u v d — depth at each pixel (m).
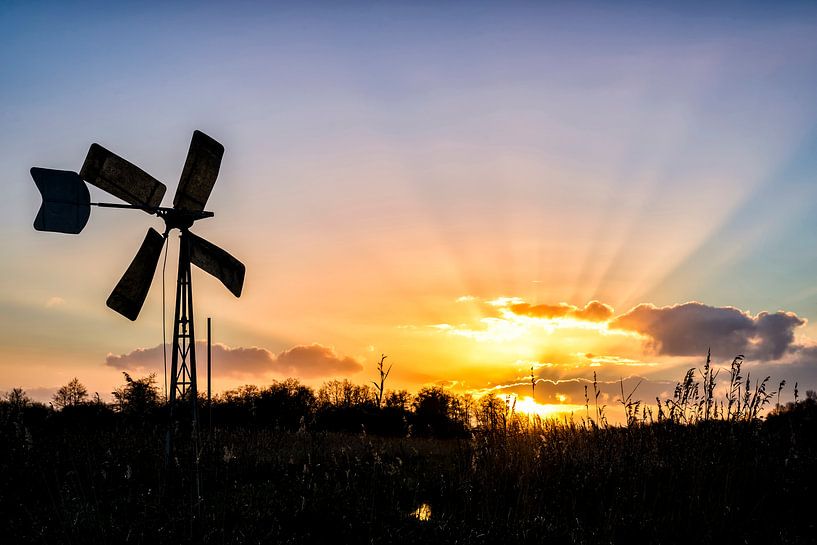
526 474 12.40
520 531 10.55
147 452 17.20
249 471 15.86
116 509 11.68
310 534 10.57
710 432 12.34
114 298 16.72
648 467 12.22
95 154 15.57
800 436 12.84
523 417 14.33
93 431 19.38
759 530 10.12
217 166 16.91
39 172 14.85
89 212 15.20
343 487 13.53
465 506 11.78
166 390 16.00
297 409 32.56
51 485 13.82
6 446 15.09
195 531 10.27
